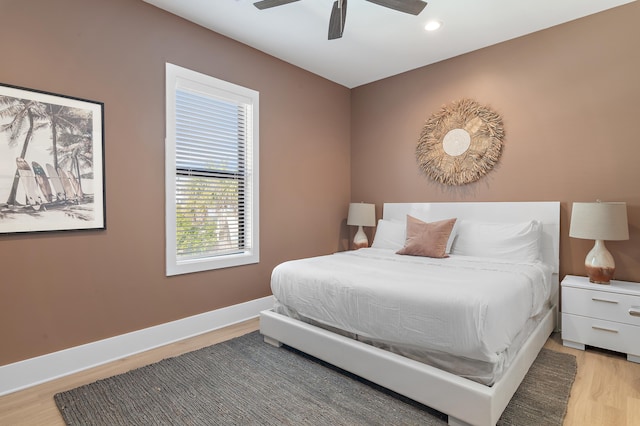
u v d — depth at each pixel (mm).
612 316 2438
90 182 2375
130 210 2580
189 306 2945
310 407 1828
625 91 2746
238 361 2381
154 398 1932
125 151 2549
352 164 4637
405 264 2705
